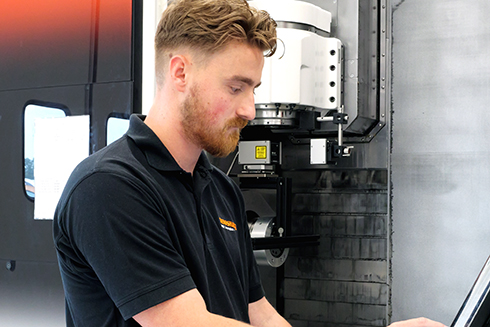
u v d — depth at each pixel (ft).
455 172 8.95
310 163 8.98
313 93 8.59
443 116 9.05
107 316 2.81
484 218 8.75
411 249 9.19
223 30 2.87
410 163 9.25
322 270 9.75
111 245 2.59
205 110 2.98
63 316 7.81
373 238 9.36
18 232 8.16
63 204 2.77
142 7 7.50
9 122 8.25
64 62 7.94
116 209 2.62
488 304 2.92
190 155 3.19
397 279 9.27
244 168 9.29
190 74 2.97
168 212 2.91
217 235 3.39
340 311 9.61
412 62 9.27
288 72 8.25
